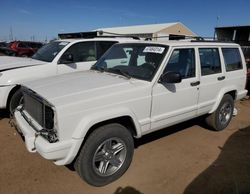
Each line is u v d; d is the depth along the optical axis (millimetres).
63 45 7059
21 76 5824
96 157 3414
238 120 6527
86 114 3219
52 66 6535
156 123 4023
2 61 6684
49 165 4004
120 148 3611
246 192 3516
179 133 5465
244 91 6031
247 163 4309
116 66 4469
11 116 5117
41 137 3188
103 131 3369
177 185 3637
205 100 4902
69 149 3125
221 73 5188
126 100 3568
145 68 4070
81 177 3432
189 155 4520
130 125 3797
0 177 3662
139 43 4508
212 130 5664
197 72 4590
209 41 5152
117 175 3652
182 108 4426
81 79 3959
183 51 4348
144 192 3463
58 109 3016
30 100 3654
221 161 4355
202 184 3678
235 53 5695
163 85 3986
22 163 4039
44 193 3373
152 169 4012
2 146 4566
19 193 3350
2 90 5574
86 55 7238
